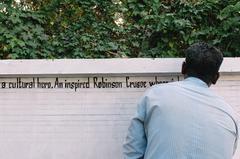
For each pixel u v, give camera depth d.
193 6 4.85
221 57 2.46
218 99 2.35
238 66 3.31
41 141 3.36
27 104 3.38
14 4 4.92
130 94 3.36
